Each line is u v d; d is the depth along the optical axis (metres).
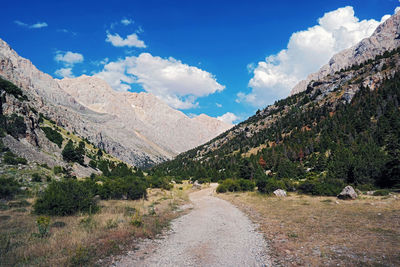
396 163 33.94
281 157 94.94
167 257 9.05
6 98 63.72
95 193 28.69
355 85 167.75
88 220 14.32
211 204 30.83
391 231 11.60
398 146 47.75
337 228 13.04
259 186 38.81
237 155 148.25
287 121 182.88
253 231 14.08
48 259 7.94
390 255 8.23
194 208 26.53
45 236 10.75
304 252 9.35
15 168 34.88
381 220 14.27
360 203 21.89
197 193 51.75
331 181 35.41
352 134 99.69
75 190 18.33
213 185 72.25
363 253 8.66
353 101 146.38
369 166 39.34
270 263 8.39
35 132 68.44
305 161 94.12
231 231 14.19
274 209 22.66
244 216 20.27
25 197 22.92
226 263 8.44
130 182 35.47
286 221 16.44
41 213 16.25
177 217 19.92
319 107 173.50
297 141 128.38
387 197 24.28
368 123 105.31
